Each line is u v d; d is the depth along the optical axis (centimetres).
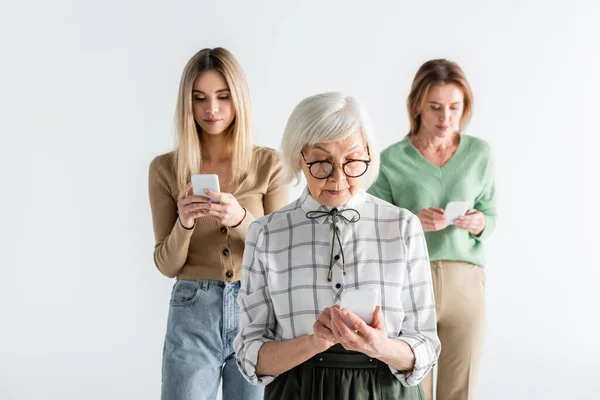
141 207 592
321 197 236
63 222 596
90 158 591
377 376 237
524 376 579
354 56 571
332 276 238
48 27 584
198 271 340
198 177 328
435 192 409
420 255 242
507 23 580
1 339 598
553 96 585
